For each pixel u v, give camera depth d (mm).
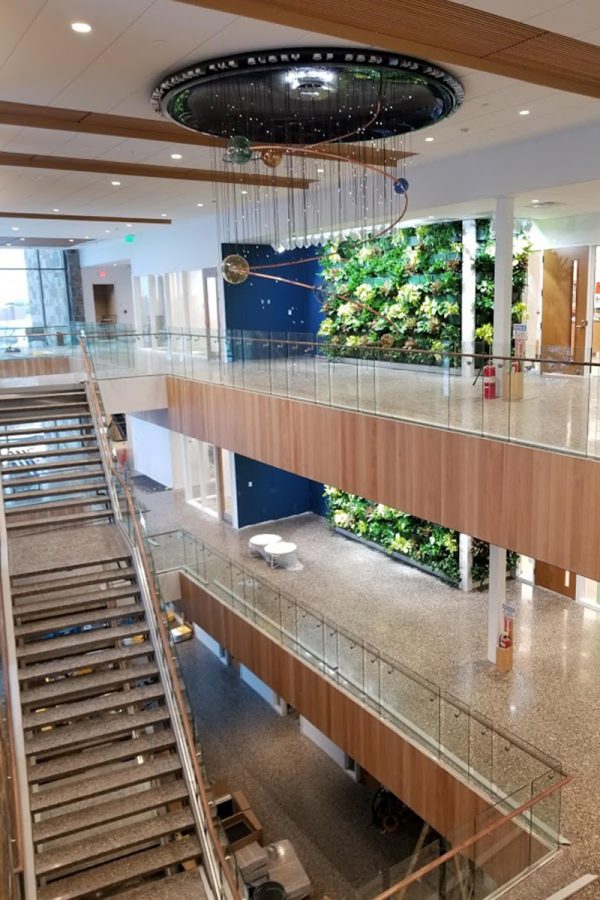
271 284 19672
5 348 19578
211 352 15867
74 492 12430
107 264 29641
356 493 11766
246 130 9508
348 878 10766
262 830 11719
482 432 9484
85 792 7898
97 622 10008
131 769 8273
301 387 13039
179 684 8461
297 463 13195
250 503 19672
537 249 15008
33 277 30688
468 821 8164
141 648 9625
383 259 17078
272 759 13555
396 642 12484
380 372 11125
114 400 17531
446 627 13031
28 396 13977
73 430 13953
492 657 11461
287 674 12469
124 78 7430
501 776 8406
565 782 7258
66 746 8375
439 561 15438
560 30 5797
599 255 14062
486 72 7168
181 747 8391
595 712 9891
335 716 11219
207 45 6586
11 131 9375
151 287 24578
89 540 11492
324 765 13336
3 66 7008
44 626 9570
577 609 13281
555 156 10203
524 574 14594
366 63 7043
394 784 10016
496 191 11234
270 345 13750
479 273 15102
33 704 8789
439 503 10117
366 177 13820
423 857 7555
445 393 10000
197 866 7551
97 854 7387
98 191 14430
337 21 5535
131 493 11234
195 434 16812
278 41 6605
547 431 8633
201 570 15828
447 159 12109
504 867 6875
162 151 10828
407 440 10547
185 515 21109
